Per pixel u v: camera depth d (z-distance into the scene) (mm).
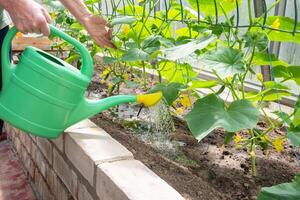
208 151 1101
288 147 1157
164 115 1177
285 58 1657
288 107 1510
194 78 1220
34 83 891
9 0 835
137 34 1425
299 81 980
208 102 821
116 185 775
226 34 1004
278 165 1016
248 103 810
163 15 1348
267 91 989
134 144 1103
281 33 931
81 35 1907
